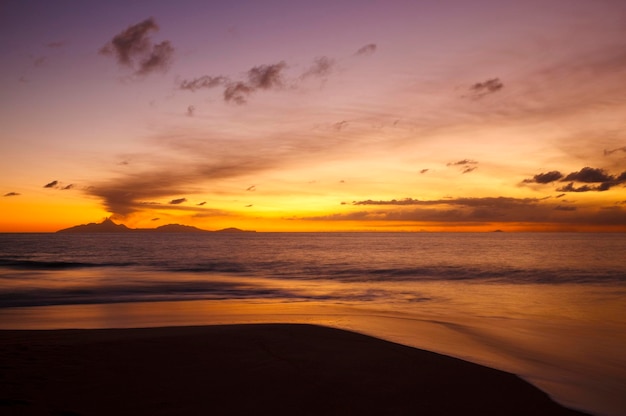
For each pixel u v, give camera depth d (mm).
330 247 110625
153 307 17547
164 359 7852
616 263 48281
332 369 7531
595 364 9242
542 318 15633
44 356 7793
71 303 18828
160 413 5289
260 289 25344
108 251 77562
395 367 7781
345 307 18016
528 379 7785
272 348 8953
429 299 21656
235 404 5703
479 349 10359
